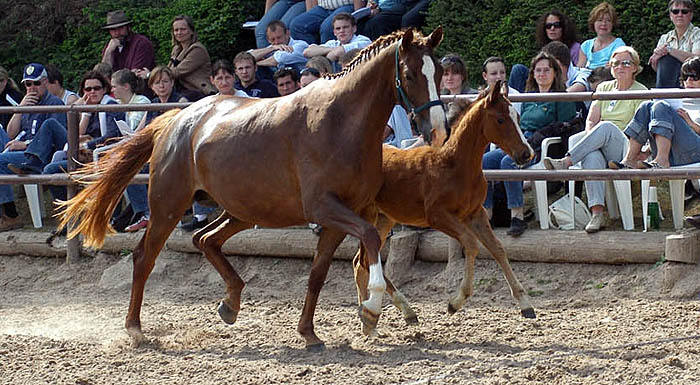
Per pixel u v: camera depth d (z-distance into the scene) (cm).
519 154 998
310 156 938
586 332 1005
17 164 1495
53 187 1511
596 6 1631
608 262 1213
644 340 956
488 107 1008
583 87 1399
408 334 1012
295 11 1900
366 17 1833
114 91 1520
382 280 901
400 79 913
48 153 1502
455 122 1042
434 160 1043
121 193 1117
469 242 1025
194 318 1166
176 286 1358
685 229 1193
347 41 1655
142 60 1806
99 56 2114
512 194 1248
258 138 976
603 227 1257
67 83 2128
